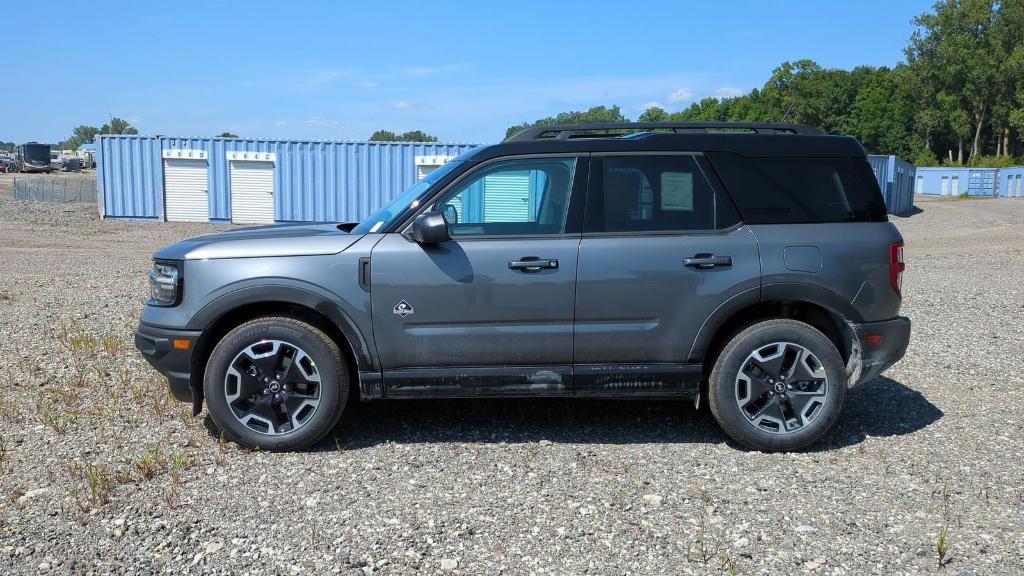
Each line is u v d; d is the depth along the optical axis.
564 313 4.58
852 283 4.62
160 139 29.38
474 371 4.60
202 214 29.89
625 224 4.66
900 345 4.74
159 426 5.01
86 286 11.51
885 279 4.67
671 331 4.62
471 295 4.54
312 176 29.44
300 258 4.55
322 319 4.73
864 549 3.44
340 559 3.33
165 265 4.68
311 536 3.53
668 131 4.95
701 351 4.63
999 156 86.44
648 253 4.58
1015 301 10.33
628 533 3.58
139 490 4.02
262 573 3.22
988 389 6.05
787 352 4.64
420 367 4.62
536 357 4.62
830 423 4.62
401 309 4.54
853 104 101.62
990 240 21.44
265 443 4.58
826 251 4.62
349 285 4.53
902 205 37.03
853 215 4.72
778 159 4.75
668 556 3.37
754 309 4.80
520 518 3.73
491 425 5.14
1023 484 4.16
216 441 4.75
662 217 4.68
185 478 4.19
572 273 4.55
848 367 4.77
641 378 4.66
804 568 3.27
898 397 5.84
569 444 4.79
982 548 3.44
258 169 29.55
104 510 3.78
